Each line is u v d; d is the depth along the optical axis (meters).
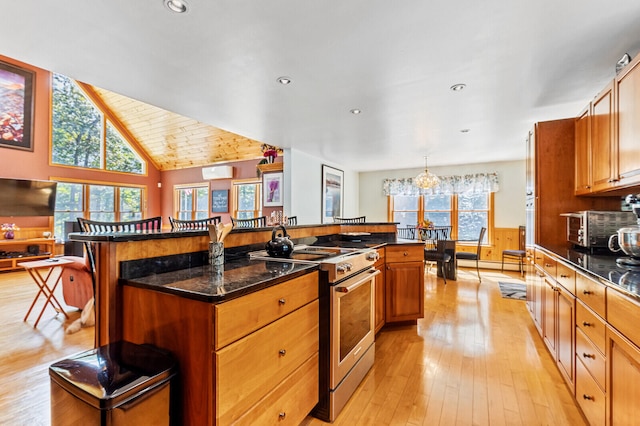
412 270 3.15
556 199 2.90
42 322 3.17
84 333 2.89
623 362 1.29
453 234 6.75
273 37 1.83
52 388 1.05
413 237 6.21
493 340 2.83
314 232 3.05
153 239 1.46
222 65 2.17
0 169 5.77
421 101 2.88
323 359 1.75
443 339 2.87
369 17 1.64
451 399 1.94
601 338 1.49
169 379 1.09
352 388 1.98
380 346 2.73
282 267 1.64
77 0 1.49
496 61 2.13
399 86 2.54
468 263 6.65
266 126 3.68
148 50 1.97
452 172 6.70
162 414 1.07
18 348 2.58
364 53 2.02
